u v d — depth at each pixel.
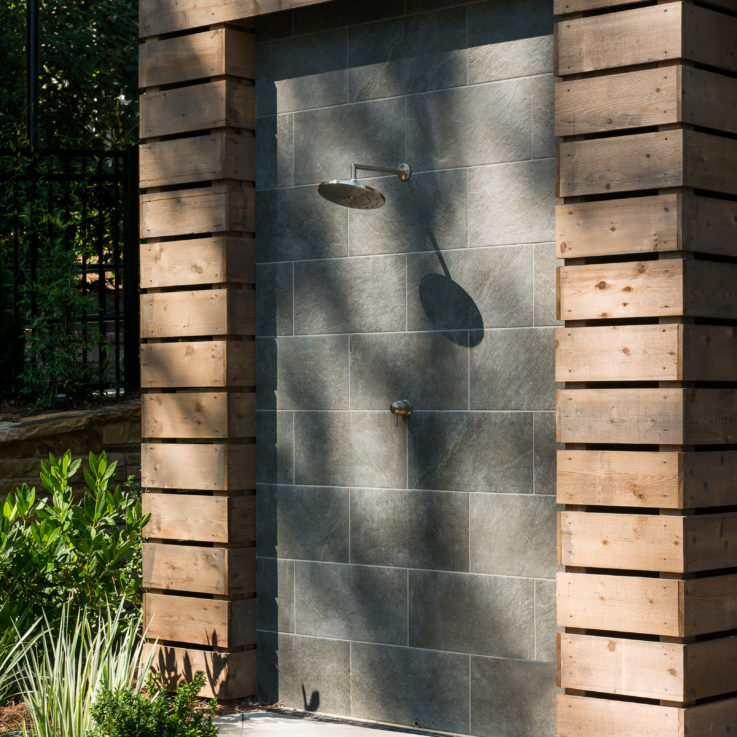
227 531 5.68
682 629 4.42
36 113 8.58
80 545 6.03
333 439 5.56
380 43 5.42
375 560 5.43
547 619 4.95
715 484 4.55
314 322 5.62
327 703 5.56
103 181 7.97
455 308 5.21
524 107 5.02
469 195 5.17
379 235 5.43
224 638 5.70
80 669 5.07
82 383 7.84
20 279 8.05
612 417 4.60
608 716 4.60
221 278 5.67
